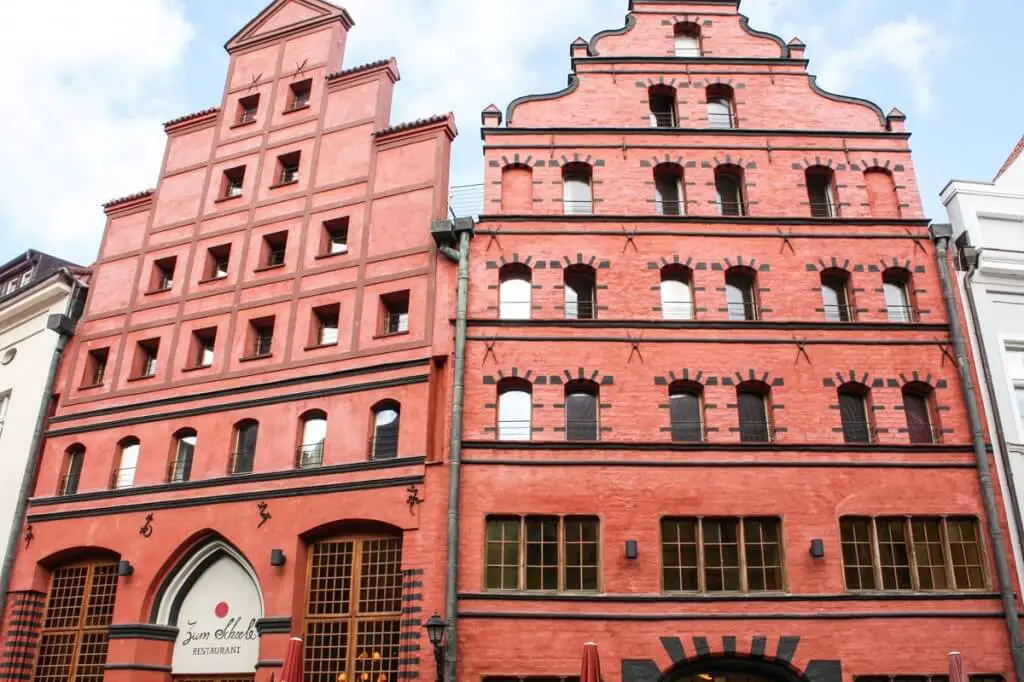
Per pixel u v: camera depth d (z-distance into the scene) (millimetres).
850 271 25844
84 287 31922
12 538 28188
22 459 29844
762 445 23344
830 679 21203
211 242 30156
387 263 26688
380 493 23531
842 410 24453
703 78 28828
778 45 29703
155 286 30625
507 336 24484
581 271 25953
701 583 22109
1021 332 25719
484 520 22547
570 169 27484
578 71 28812
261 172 30547
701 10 30141
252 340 27906
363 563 23812
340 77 30891
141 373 29625
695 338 24641
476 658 21219
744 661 21562
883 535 22875
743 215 26609
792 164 27359
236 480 25516
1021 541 22891
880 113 28547
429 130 28266
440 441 23594
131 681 24297
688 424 24078
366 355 25547
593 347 24453
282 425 25875
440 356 24484
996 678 21547
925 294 25656
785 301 25375
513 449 23156
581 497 22719
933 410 24453
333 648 23203
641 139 27547
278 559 23797
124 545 26406
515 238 25906
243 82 32938
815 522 22703
